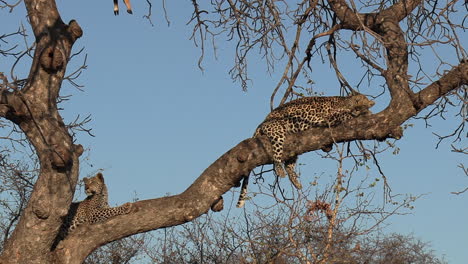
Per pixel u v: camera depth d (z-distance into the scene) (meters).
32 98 9.85
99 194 12.95
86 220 12.35
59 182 9.91
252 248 11.32
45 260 10.27
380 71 10.76
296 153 10.73
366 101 11.69
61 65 10.01
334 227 10.76
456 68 10.37
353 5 10.15
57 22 10.20
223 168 10.59
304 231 10.76
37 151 9.92
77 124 10.38
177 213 10.52
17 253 10.07
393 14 11.18
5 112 9.75
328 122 10.59
